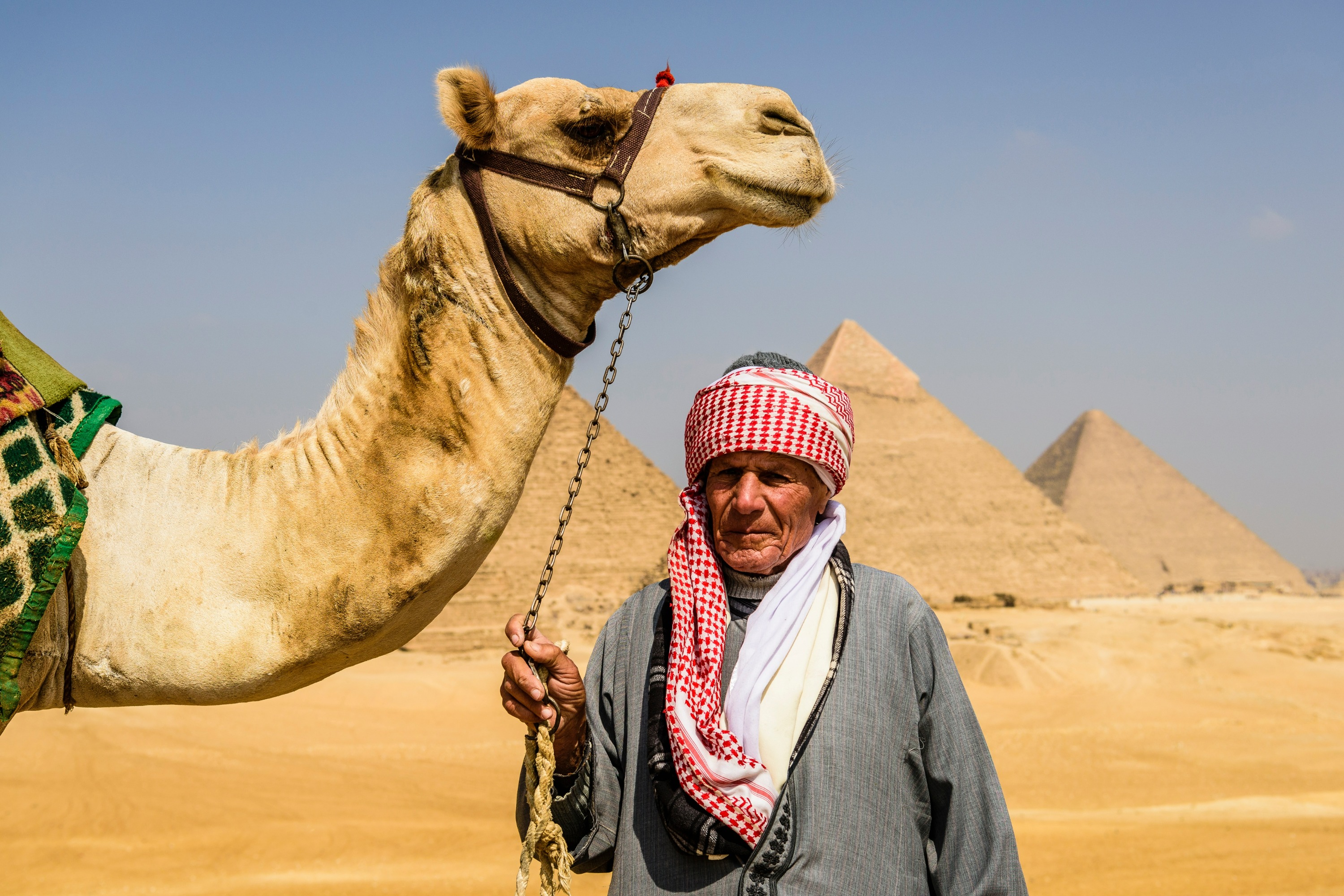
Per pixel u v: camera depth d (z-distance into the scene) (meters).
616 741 3.51
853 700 3.20
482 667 68.94
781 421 3.34
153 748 30.25
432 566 3.33
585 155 3.54
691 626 3.34
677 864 3.13
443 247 3.49
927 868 3.31
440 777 27.25
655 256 3.57
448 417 3.38
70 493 3.16
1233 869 15.43
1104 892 14.09
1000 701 48.19
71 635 3.24
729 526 3.42
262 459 3.47
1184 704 45.50
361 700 45.78
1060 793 25.73
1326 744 33.41
